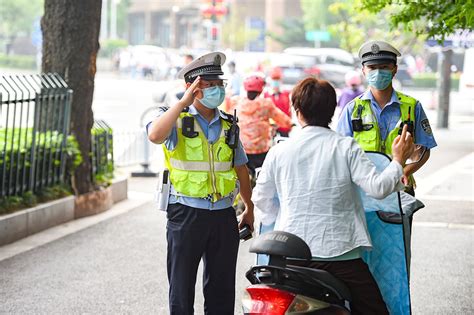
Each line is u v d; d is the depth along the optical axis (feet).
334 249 24.02
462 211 63.41
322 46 330.75
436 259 47.60
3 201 51.21
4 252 47.91
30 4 367.04
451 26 46.37
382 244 25.73
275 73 74.90
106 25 406.82
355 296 24.56
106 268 44.62
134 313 36.52
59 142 57.82
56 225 55.88
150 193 72.02
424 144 33.60
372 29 146.30
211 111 28.73
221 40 328.49
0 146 51.70
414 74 273.95
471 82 117.50
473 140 117.91
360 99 33.60
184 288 28.55
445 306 38.14
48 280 41.93
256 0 394.32
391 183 23.80
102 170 65.72
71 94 58.75
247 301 22.56
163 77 266.57
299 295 22.29
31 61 331.77
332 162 24.34
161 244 50.93
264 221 26.03
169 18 461.37
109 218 59.52
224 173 28.66
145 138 82.69
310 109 24.80
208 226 28.43
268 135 54.08
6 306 37.29
